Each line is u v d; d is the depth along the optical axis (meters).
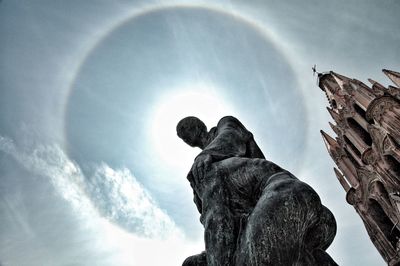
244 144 3.12
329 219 2.15
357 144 46.69
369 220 44.09
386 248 40.69
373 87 46.56
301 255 1.97
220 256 2.06
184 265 2.80
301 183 2.09
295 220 1.94
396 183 37.34
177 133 3.91
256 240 1.90
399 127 36.34
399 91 40.25
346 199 48.91
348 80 50.25
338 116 52.09
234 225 2.19
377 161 40.53
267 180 2.32
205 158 2.66
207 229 2.22
